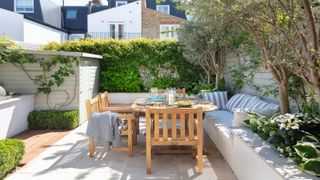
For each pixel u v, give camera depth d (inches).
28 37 585.6
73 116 257.3
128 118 177.5
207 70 336.8
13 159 150.7
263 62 168.2
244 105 232.7
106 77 362.9
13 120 229.5
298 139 119.6
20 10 751.1
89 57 306.7
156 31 702.5
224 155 177.8
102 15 713.0
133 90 365.4
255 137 140.3
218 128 191.2
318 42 102.7
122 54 361.1
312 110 145.3
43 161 171.9
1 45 251.6
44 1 781.3
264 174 107.7
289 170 96.0
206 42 311.6
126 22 709.9
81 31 820.6
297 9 116.5
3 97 226.1
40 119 255.8
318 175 90.4
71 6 885.2
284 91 161.5
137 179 145.6
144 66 367.6
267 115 175.9
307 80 117.4
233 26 215.0
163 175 150.9
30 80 268.7
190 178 147.0
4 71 267.4
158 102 205.9
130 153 181.0
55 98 272.1
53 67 269.0
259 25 149.9
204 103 202.5
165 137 152.4
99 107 201.8
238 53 282.5
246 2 134.3
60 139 223.0
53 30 691.4
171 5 819.4
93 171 156.5
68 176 149.2
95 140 170.2
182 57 365.1
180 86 364.5
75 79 271.0
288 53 147.8
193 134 152.6
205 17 175.6
